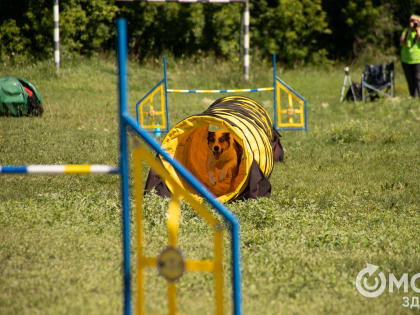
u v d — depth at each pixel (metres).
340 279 15.20
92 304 13.18
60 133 38.75
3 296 13.59
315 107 56.06
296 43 96.94
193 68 74.75
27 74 63.06
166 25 88.50
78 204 22.17
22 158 31.02
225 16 89.56
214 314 12.85
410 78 59.38
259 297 13.91
